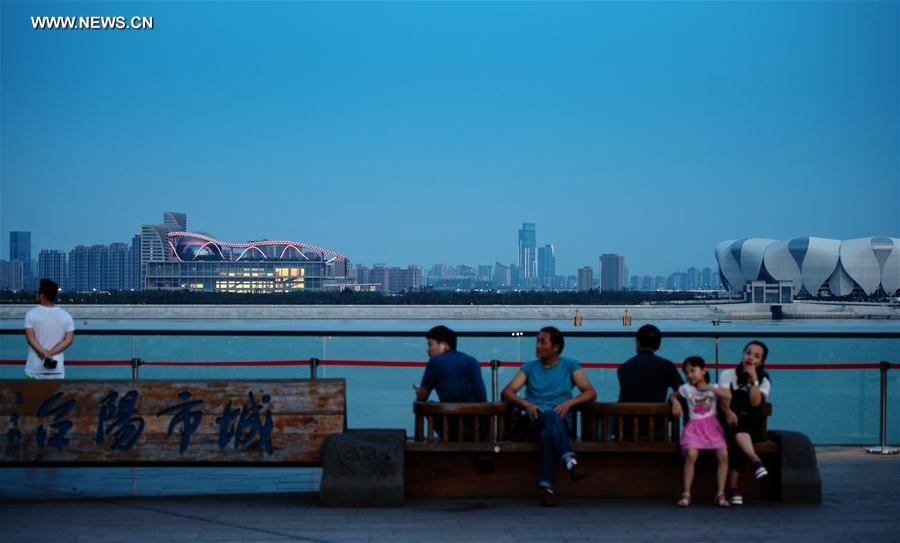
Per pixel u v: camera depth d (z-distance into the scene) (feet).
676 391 27.68
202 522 24.29
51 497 28.14
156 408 26.94
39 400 26.89
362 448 26.43
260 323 518.37
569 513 25.57
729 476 27.40
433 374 28.73
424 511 25.70
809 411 39.04
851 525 24.29
